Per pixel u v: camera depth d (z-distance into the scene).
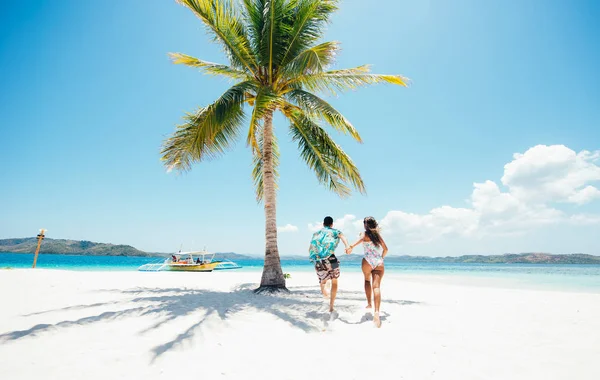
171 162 7.71
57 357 3.00
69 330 3.93
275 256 8.73
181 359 3.03
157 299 6.52
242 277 15.38
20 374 2.59
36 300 6.24
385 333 4.09
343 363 3.00
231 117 7.84
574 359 3.17
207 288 9.68
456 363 3.04
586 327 4.52
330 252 5.20
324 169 10.41
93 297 6.81
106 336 3.72
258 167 11.08
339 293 8.58
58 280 9.82
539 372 2.83
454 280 16.28
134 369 2.77
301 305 6.09
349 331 4.18
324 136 9.69
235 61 8.92
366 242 5.02
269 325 4.44
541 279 17.86
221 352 3.27
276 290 8.27
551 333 4.18
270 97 7.26
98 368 2.76
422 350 3.41
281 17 8.73
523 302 7.12
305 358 3.13
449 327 4.46
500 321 4.90
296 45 8.84
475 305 6.58
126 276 13.30
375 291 4.65
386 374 2.75
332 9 8.96
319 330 4.21
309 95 8.81
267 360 3.06
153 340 3.59
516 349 3.48
